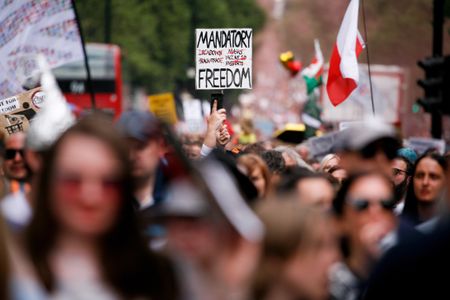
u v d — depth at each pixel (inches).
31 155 261.4
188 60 3462.1
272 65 4183.1
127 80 3437.5
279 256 239.8
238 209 247.3
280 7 4028.1
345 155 299.7
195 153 568.4
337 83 658.2
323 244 241.1
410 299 265.7
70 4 548.1
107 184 218.8
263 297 240.7
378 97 1565.0
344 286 290.5
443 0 999.0
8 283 215.3
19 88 550.0
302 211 242.1
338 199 297.7
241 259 245.0
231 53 616.1
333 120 1448.1
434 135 974.4
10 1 548.1
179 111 1224.2
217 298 242.5
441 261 263.4
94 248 219.9
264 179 397.1
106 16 2518.5
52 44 550.0
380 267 269.3
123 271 218.5
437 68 787.4
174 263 225.9
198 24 3511.3
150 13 3378.4
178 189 251.8
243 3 3949.3
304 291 239.8
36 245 218.1
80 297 216.2
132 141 287.6
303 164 522.9
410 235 268.2
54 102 263.3
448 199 330.6
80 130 219.9
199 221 247.3
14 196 249.3
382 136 296.5
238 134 929.5
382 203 293.4
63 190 218.1
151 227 249.9
